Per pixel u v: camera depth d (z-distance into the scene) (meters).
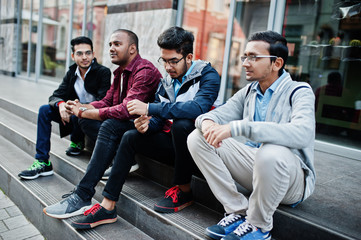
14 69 9.23
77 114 2.28
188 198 2.04
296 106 1.51
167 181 2.36
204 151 1.68
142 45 4.84
